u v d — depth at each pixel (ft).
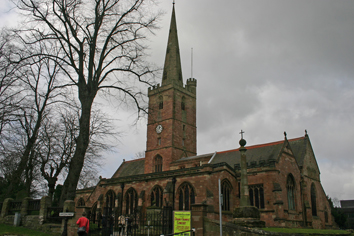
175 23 329.93
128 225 118.11
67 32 108.17
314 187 220.43
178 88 294.46
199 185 168.04
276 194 167.12
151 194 193.98
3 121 112.68
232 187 177.06
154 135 289.53
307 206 198.39
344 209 479.82
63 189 138.41
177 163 260.21
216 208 162.30
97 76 109.40
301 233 115.65
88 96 106.42
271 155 194.59
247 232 88.74
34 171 160.04
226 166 174.81
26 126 126.82
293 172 195.42
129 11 114.01
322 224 216.95
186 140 290.15
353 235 147.64
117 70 113.29
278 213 163.12
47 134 138.41
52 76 136.46
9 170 134.21
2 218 114.11
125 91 111.65
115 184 215.92
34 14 106.42
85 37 110.73
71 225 91.20
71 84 109.29
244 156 124.16
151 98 304.50
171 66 304.91
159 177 191.21
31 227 101.60
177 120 285.23
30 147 126.11
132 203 203.10
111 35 112.47
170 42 319.06
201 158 243.40
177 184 179.83
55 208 102.01
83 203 256.73
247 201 117.91
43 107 132.67
